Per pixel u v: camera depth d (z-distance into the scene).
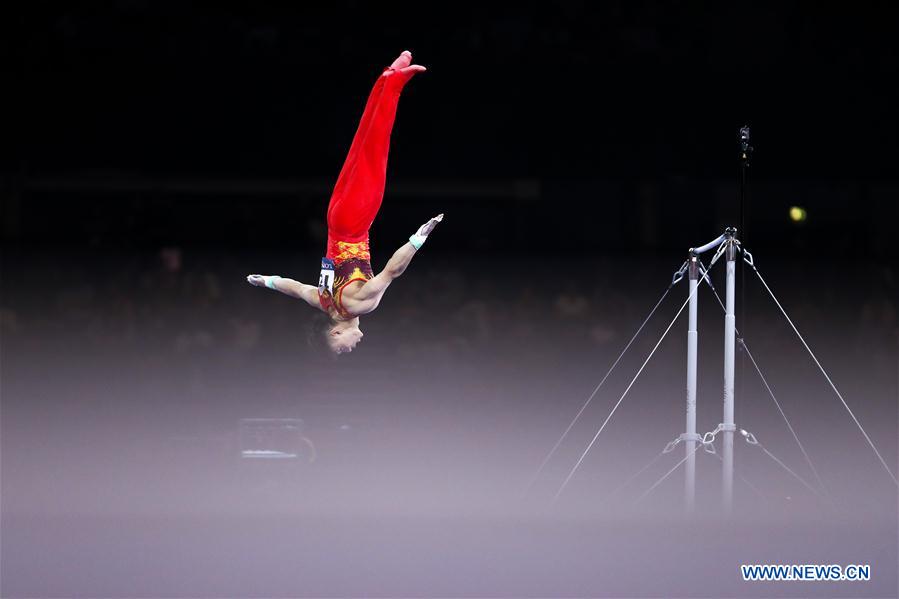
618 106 18.05
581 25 18.11
